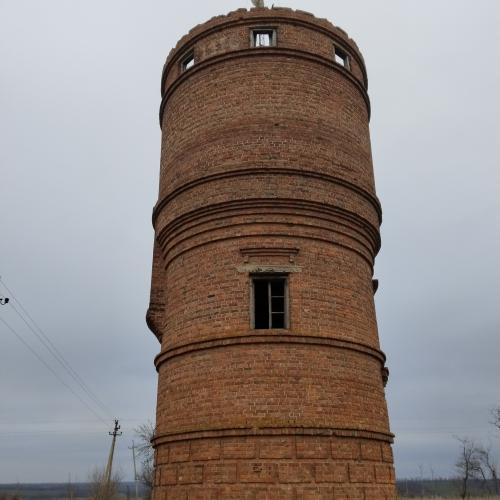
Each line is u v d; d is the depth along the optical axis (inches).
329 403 517.3
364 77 765.3
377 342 611.5
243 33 677.3
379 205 687.7
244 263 566.6
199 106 666.2
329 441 499.5
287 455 484.7
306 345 531.8
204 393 530.0
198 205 612.4
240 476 480.7
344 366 542.6
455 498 2532.0
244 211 587.2
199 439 512.4
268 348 526.6
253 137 617.3
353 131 674.8
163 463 542.9
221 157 619.5
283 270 561.3
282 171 599.5
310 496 473.4
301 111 636.1
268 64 655.1
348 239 610.9
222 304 557.6
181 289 600.7
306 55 666.2
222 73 663.8
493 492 2694.4
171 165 677.9
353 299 586.6
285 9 687.1
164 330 623.8
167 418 556.4
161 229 665.0
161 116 778.8
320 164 618.2
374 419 546.6
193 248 604.7
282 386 512.4
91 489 2637.8
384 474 530.6
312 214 592.7
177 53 738.8
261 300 568.4
